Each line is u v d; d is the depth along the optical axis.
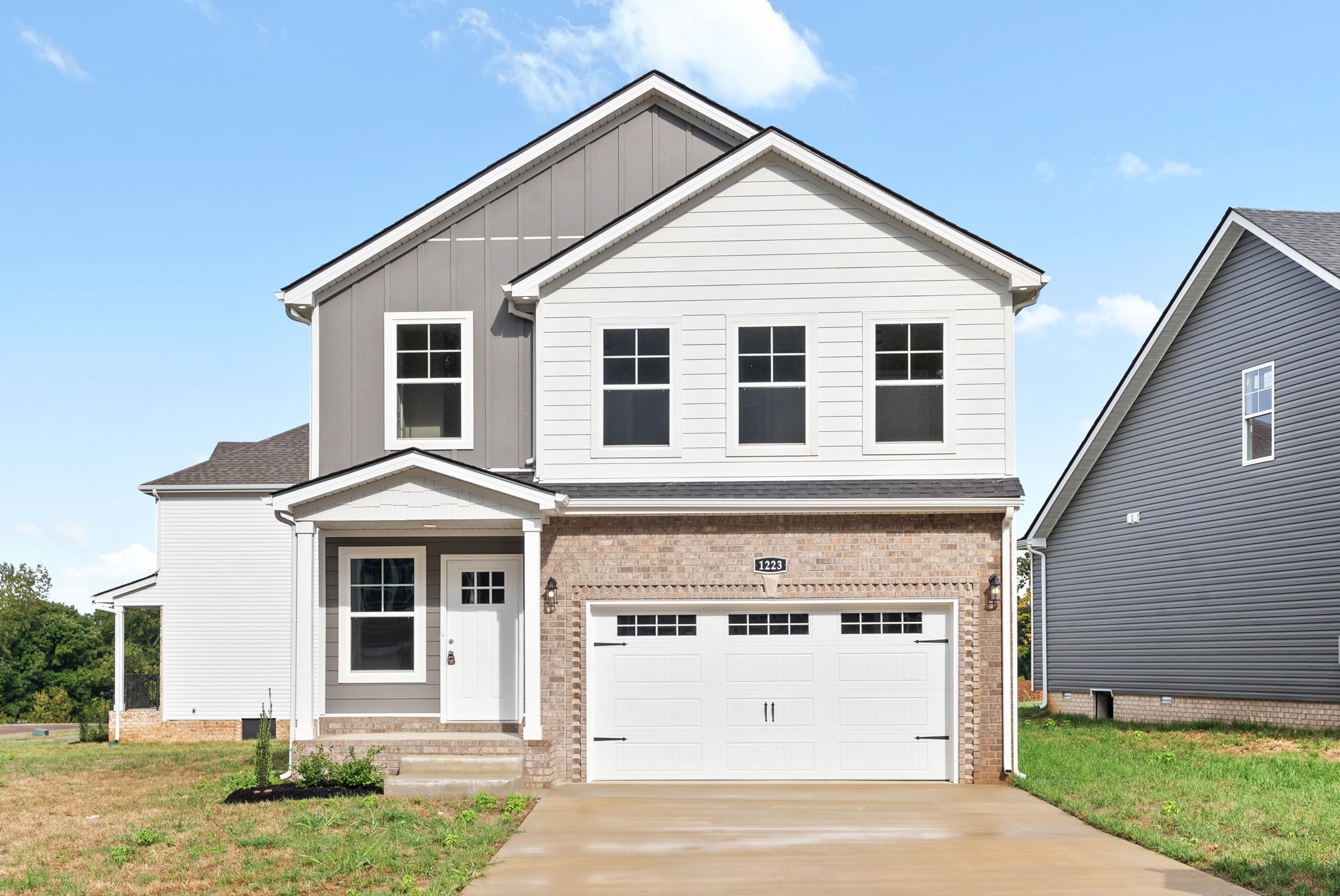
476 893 9.65
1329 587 21.05
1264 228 22.56
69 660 76.56
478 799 13.73
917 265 16.47
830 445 16.30
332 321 17.38
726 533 16.17
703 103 17.86
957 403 16.28
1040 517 31.22
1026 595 51.56
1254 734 21.53
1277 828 11.81
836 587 16.06
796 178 16.62
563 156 17.89
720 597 16.11
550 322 16.66
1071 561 30.62
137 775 18.17
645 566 16.17
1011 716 15.80
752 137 16.72
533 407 17.11
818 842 11.62
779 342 16.50
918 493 15.81
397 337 17.38
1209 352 24.94
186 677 28.80
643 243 16.67
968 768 15.80
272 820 12.85
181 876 10.45
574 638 16.19
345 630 17.08
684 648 16.23
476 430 17.14
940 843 11.52
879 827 12.40
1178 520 25.89
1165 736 22.64
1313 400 21.59
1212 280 24.88
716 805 13.88
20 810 14.50
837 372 16.41
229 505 29.23
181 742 28.53
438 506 15.59
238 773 16.78
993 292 16.41
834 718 16.11
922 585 16.03
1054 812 13.33
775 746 16.09
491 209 17.69
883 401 16.36
